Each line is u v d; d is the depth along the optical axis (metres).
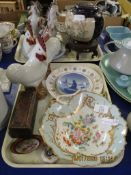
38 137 0.56
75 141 0.53
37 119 0.60
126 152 0.52
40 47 0.62
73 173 0.49
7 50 0.87
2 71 0.77
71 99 0.60
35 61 0.62
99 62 0.82
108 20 1.03
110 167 0.49
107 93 0.67
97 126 0.56
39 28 0.77
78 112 0.58
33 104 0.59
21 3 1.67
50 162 0.50
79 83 0.71
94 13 0.77
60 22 1.00
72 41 0.82
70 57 0.85
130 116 0.56
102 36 0.95
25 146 0.54
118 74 0.74
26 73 0.60
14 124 0.53
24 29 1.00
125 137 0.52
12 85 0.72
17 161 0.51
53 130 0.53
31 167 0.49
